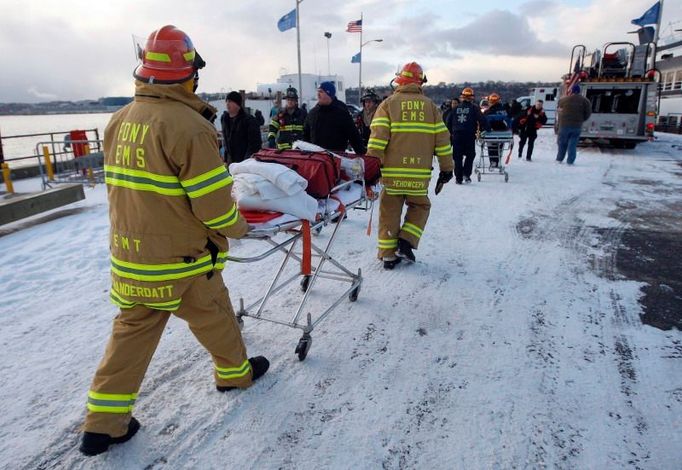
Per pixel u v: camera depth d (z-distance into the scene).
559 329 3.84
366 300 4.37
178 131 2.24
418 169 4.70
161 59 2.30
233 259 2.91
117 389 2.47
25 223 7.05
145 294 2.42
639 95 14.90
